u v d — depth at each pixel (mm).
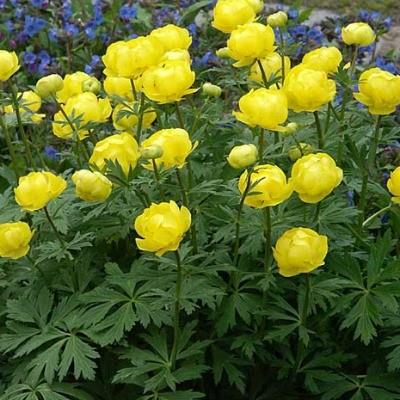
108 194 965
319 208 1050
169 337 1061
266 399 1093
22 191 977
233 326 1042
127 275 1014
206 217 1096
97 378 1086
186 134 965
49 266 1101
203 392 1096
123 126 1113
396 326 1059
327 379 1046
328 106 1104
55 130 1112
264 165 956
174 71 987
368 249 1100
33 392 1003
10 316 1037
